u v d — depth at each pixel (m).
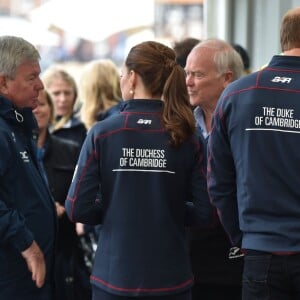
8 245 9.40
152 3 44.16
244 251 8.46
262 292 8.27
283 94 8.33
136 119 8.95
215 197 8.91
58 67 17.47
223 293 11.09
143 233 8.80
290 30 8.52
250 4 23.03
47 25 44.75
